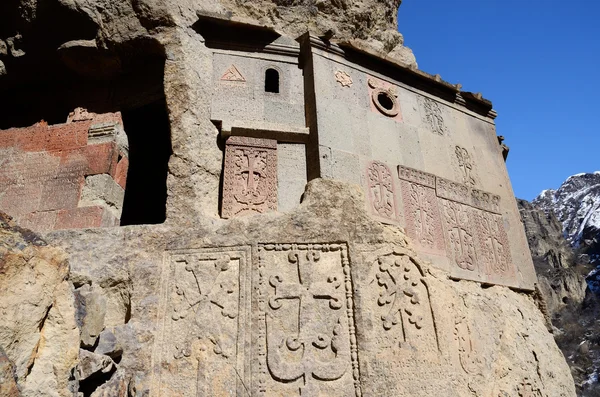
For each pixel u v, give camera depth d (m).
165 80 6.20
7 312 3.22
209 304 4.69
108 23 6.54
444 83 8.12
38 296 3.47
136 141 8.60
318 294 4.68
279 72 7.06
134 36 6.52
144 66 7.14
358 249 4.91
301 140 6.58
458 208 7.20
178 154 5.74
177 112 6.02
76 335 3.69
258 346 4.46
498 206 7.79
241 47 7.05
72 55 6.76
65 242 5.06
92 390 3.92
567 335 33.94
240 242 4.95
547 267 44.09
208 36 6.96
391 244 5.05
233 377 4.35
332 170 6.31
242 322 4.57
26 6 6.41
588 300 37.62
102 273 4.88
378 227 5.09
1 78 7.15
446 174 7.47
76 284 4.75
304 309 4.62
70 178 6.23
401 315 4.80
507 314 6.53
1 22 6.64
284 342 4.49
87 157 6.34
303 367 4.37
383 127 7.14
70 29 6.61
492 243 7.31
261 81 6.90
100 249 5.02
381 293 4.81
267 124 6.47
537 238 48.94
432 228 6.70
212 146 6.17
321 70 6.97
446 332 5.04
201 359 4.45
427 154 7.41
